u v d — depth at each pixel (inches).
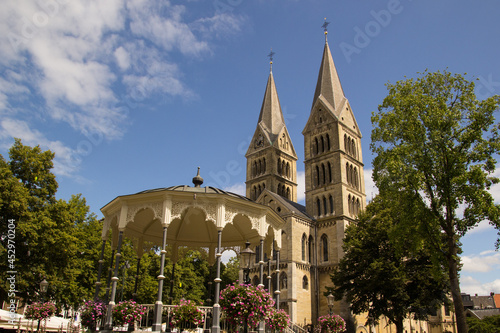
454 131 1327.5
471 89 1357.0
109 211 1073.5
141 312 911.7
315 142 3351.4
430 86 1424.7
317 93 3595.0
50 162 1727.4
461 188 1275.8
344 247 2167.8
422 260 1910.7
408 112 1385.3
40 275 1517.0
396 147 1400.1
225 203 966.4
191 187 1043.9
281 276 2642.7
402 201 1375.5
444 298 1952.5
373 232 2011.6
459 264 1884.8
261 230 1039.0
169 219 933.2
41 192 1658.5
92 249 2130.9
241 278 2773.1
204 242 1325.0
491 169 1275.8
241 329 1005.2
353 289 2055.9
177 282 2896.2
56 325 1398.9
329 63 3651.6
